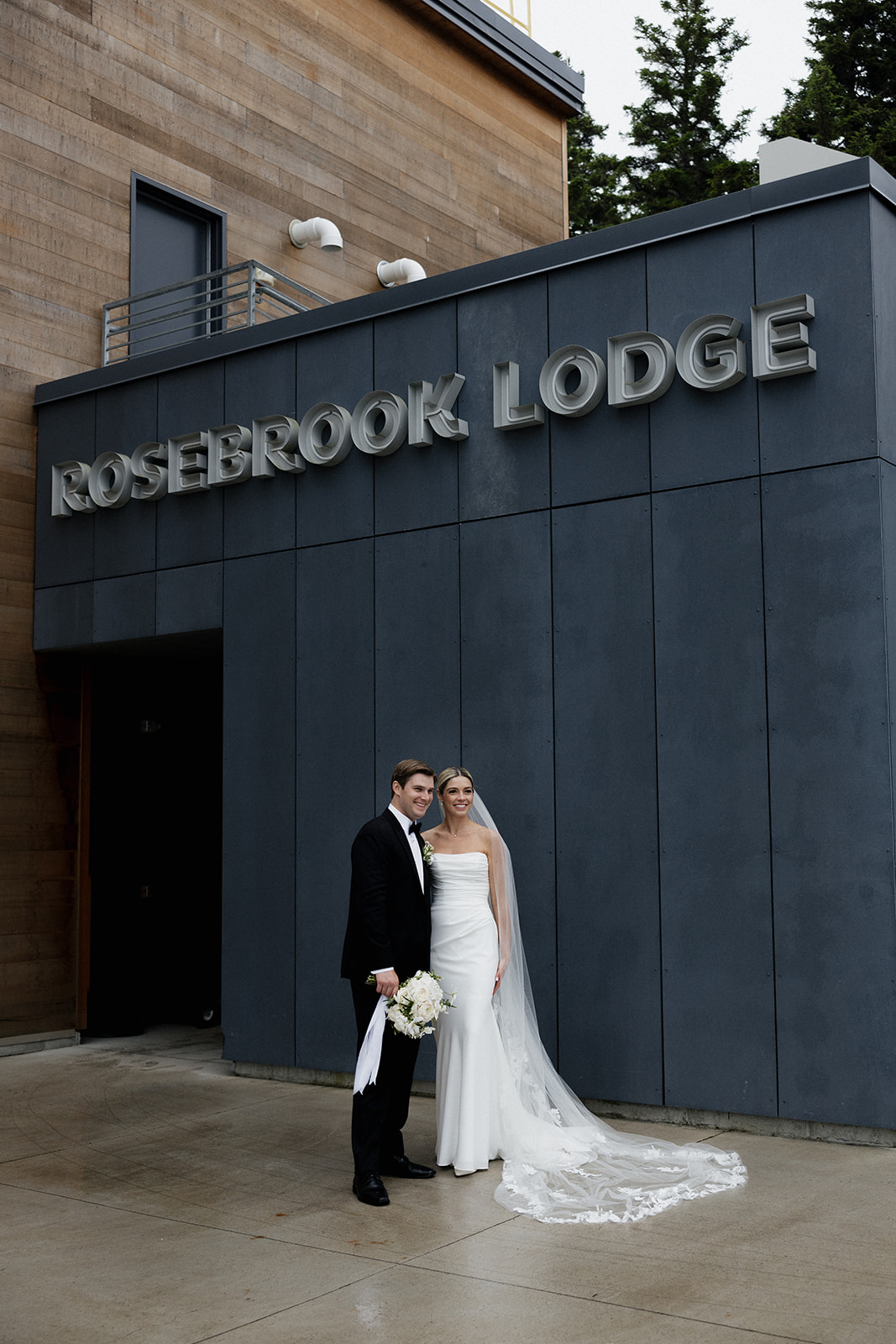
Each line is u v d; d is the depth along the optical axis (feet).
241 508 29.25
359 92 43.14
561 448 24.43
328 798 27.20
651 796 22.79
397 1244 15.98
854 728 20.75
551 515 24.47
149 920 37.06
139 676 36.58
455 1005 19.62
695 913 22.09
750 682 21.86
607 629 23.57
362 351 27.61
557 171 52.65
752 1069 21.26
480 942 19.86
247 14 39.22
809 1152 19.88
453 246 46.75
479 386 25.68
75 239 34.01
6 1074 28.71
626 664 23.29
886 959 20.13
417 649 26.13
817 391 21.49
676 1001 22.16
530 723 24.41
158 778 36.83
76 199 34.04
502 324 25.49
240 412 29.60
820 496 21.35
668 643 22.82
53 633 32.50
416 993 18.03
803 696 21.31
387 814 19.54
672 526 22.94
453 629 25.64
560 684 24.08
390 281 43.16
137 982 34.88
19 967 31.81
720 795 22.03
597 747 23.50
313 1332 13.12
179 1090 26.50
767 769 21.57
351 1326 13.25
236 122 38.65
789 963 21.06
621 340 23.45
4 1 32.32
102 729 35.35
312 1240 16.25
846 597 20.98
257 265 32.14
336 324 27.91
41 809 32.76
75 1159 20.81
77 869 33.45
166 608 30.40
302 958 27.25
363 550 27.14
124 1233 16.78
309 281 40.68
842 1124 20.39
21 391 32.89
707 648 22.38
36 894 32.40
